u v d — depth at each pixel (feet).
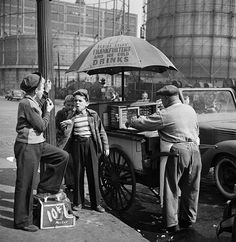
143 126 17.03
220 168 22.43
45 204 15.71
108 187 20.27
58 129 21.01
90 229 16.03
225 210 14.74
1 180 23.39
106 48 20.84
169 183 16.75
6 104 131.75
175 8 145.28
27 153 14.73
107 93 105.19
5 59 241.55
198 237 16.65
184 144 16.49
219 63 142.72
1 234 14.80
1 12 268.62
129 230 16.24
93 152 18.25
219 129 23.38
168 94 16.85
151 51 20.66
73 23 293.84
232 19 142.72
